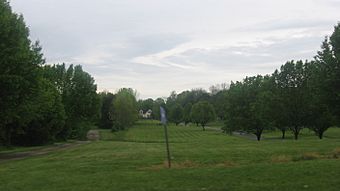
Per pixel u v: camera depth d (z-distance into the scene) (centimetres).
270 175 1468
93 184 1458
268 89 5472
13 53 3359
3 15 3325
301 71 4981
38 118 5850
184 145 4009
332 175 1418
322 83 3462
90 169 1933
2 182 1631
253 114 5628
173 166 1925
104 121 13562
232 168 1650
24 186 1498
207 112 11875
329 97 3422
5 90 3441
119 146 4309
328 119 4538
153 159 2295
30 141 6184
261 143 3516
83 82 8731
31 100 4059
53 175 1753
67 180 1574
